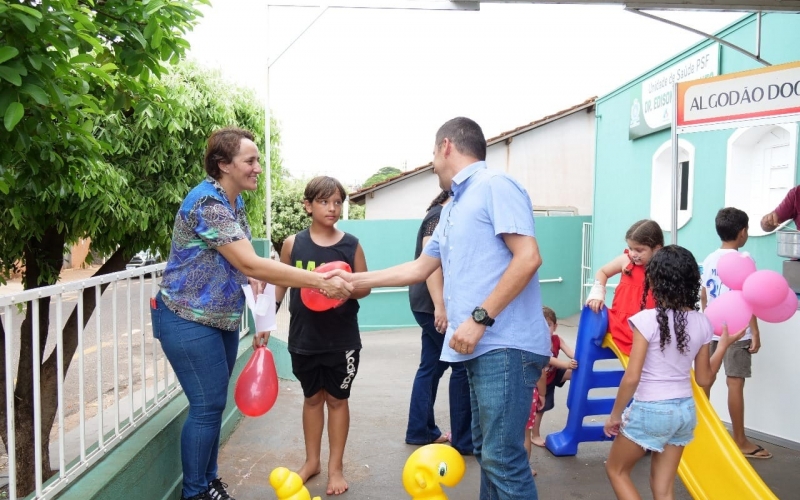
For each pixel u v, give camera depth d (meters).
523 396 2.55
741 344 4.19
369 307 11.50
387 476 3.93
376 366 7.59
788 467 4.09
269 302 3.35
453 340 2.47
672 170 4.59
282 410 5.32
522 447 2.60
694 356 2.93
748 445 4.29
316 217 3.62
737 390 4.24
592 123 15.66
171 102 3.37
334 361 3.55
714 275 4.28
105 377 7.18
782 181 6.47
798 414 4.38
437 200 4.11
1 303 2.18
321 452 4.35
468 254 2.58
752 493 3.15
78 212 4.35
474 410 2.91
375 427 4.94
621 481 3.02
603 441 4.43
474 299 2.56
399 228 11.77
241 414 5.09
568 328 10.91
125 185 4.67
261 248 6.43
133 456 2.92
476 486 3.76
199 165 5.16
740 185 6.97
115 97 3.14
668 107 8.47
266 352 3.22
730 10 4.98
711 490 3.29
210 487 3.18
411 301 4.36
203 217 2.85
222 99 5.42
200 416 2.99
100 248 5.09
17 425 4.33
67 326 4.79
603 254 11.35
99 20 2.85
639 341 2.87
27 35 2.31
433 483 2.59
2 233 4.20
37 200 4.02
